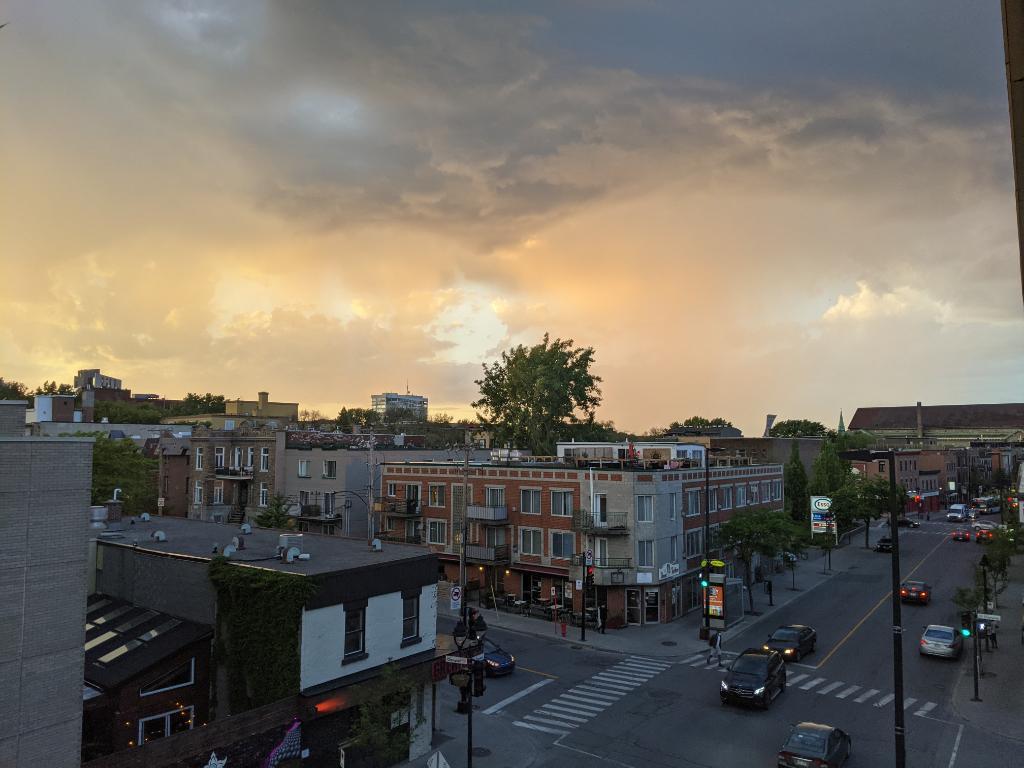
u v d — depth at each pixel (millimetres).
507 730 25438
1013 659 35156
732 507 56562
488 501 50906
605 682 31219
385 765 22109
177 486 72562
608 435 95812
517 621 43531
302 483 63406
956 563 64875
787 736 24609
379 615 22797
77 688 15008
